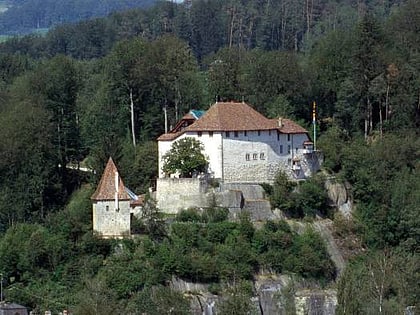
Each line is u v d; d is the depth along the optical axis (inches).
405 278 7140.8
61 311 6855.3
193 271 7145.7
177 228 7416.3
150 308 6466.5
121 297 6875.0
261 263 7480.3
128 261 7101.4
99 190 7386.8
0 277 7199.8
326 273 7642.7
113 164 7460.6
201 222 7628.0
